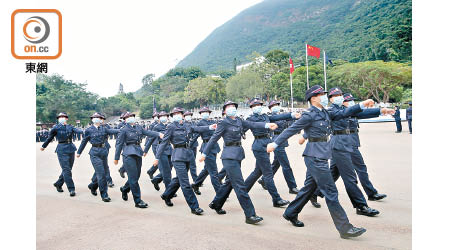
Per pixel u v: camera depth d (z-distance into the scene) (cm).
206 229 504
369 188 629
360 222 510
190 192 606
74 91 8138
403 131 2184
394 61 5959
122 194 740
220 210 593
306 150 486
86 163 1423
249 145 1908
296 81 6762
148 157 1510
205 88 8181
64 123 823
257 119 665
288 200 665
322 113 496
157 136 751
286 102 7462
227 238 462
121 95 10981
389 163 1003
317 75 7012
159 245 447
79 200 741
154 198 745
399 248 405
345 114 499
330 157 479
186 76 13012
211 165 741
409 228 475
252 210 528
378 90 5825
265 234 473
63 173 804
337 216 450
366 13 15088
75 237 494
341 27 16438
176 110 647
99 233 507
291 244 431
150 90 12688
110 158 1581
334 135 568
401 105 4781
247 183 648
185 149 638
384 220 514
